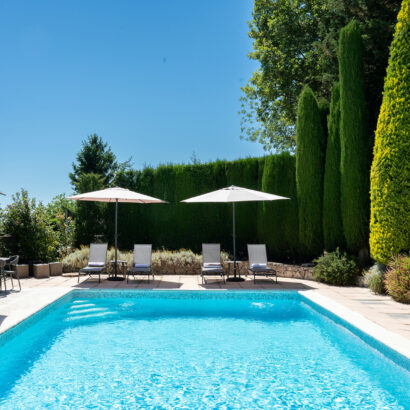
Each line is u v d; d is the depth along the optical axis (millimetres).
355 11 13281
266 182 13094
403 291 7508
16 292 8711
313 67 19438
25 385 4387
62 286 9703
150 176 15594
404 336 5125
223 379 4559
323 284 10133
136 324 7059
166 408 3816
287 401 3973
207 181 14930
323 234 11398
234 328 6801
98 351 5590
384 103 8812
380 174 8688
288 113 21312
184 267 12320
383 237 8617
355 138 10266
